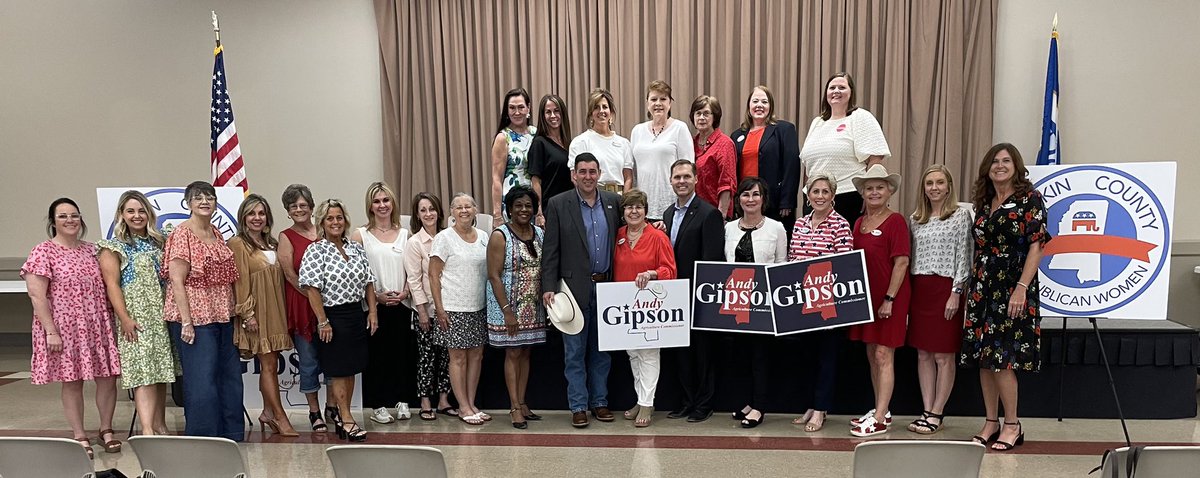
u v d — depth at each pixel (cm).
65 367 379
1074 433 406
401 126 707
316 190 739
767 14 639
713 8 643
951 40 612
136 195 395
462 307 424
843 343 447
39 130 754
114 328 396
